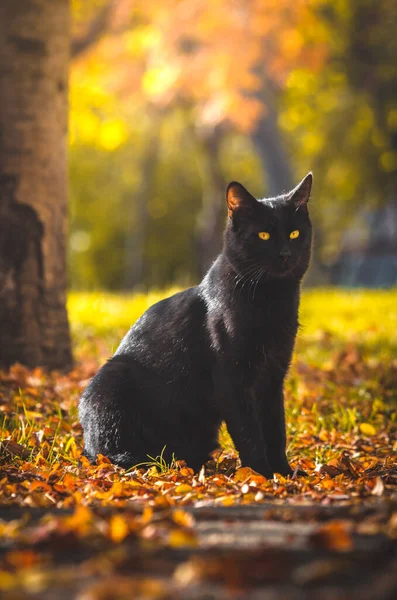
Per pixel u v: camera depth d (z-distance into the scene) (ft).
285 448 17.60
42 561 8.66
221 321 16.70
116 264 141.59
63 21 26.89
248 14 60.23
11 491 13.42
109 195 140.36
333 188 85.35
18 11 25.99
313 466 17.58
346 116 76.54
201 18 59.67
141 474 16.17
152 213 137.28
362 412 23.27
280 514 10.98
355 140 76.48
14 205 25.75
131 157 131.85
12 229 25.73
